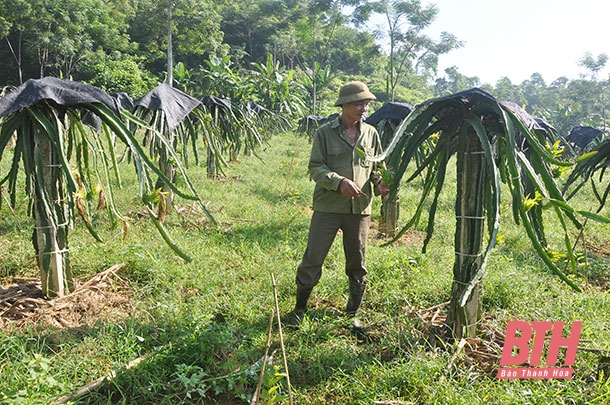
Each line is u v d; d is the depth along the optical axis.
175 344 2.62
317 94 28.80
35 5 26.03
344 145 2.97
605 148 4.18
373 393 2.32
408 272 4.02
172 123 4.62
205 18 30.28
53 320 2.91
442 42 22.17
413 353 2.61
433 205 2.87
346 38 50.03
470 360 2.54
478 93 2.31
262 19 46.41
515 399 2.15
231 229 5.37
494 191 2.19
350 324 3.11
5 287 3.42
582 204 7.84
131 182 7.36
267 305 3.38
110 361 2.50
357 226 3.06
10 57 31.42
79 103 2.85
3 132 2.90
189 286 3.66
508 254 4.80
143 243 4.43
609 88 50.78
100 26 29.58
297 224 5.68
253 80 24.69
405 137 3.05
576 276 4.20
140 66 34.50
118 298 3.30
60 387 2.19
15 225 4.62
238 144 7.73
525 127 2.36
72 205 2.98
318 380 2.52
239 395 2.28
